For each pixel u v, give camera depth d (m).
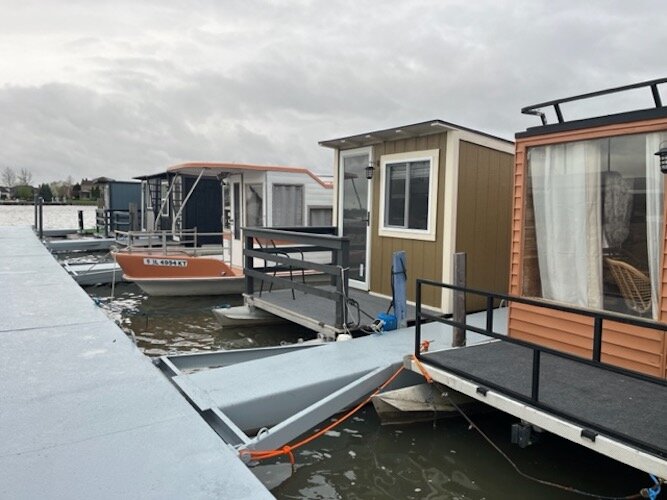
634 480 3.56
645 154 3.85
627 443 2.83
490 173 6.45
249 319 7.59
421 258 6.48
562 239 4.45
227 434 3.03
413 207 6.59
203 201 14.94
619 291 4.07
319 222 10.20
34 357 3.75
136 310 9.05
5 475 2.17
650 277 3.86
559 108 4.47
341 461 3.81
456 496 3.41
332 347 4.91
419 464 3.78
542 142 4.52
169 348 6.95
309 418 3.69
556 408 3.23
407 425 4.32
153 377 3.37
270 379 4.11
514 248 4.84
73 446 2.43
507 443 4.05
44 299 5.91
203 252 11.55
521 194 4.74
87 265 12.47
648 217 3.85
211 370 4.31
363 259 7.44
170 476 2.19
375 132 6.46
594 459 3.83
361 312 6.11
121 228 19.17
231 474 2.22
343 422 4.34
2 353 3.84
